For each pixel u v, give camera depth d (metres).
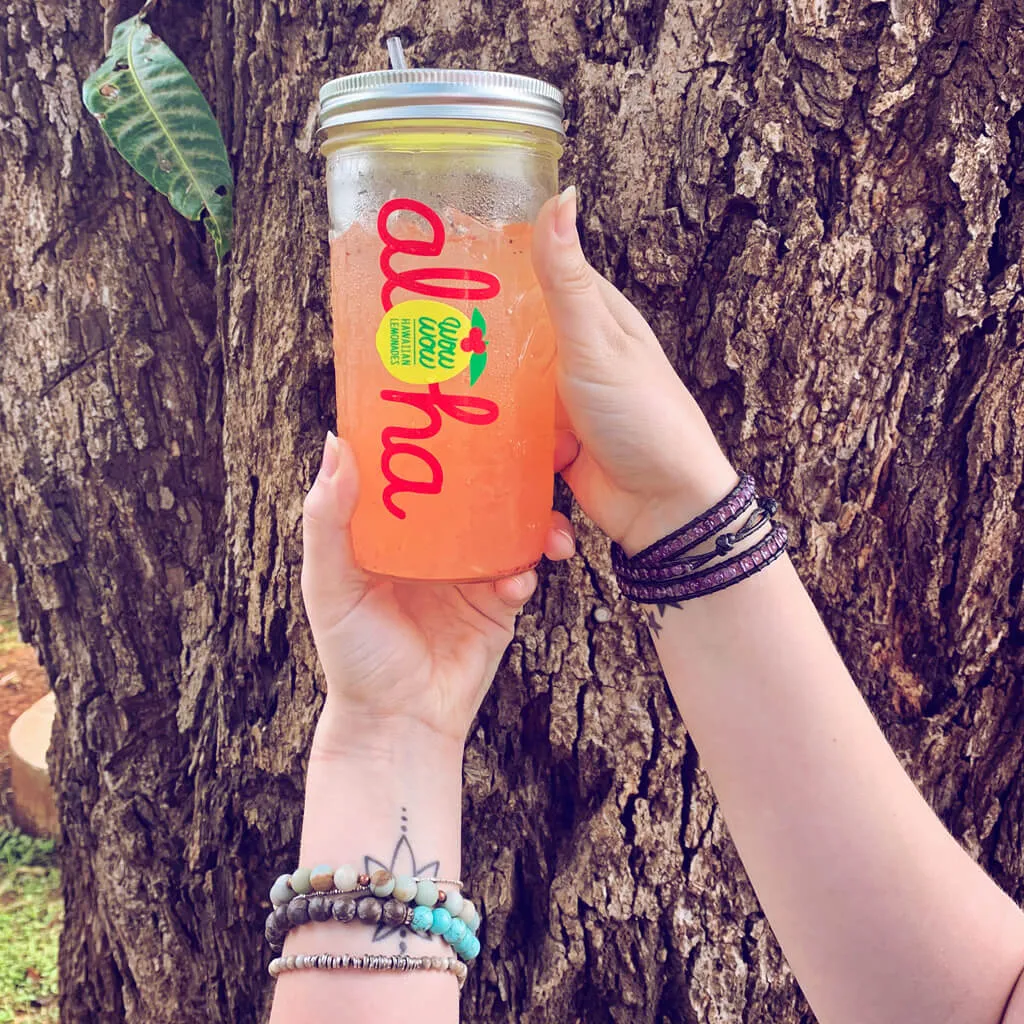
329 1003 0.44
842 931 0.44
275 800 0.63
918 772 0.57
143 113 0.57
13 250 0.63
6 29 0.60
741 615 0.46
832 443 0.54
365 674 0.48
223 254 0.60
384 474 0.44
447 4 0.54
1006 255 0.52
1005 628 0.56
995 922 0.43
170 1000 0.67
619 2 0.53
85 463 0.64
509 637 0.52
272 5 0.56
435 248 0.42
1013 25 0.50
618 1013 0.60
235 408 0.61
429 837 0.47
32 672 1.93
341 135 0.43
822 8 0.50
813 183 0.52
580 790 0.60
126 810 0.67
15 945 1.25
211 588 0.65
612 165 0.54
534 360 0.45
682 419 0.46
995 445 0.54
